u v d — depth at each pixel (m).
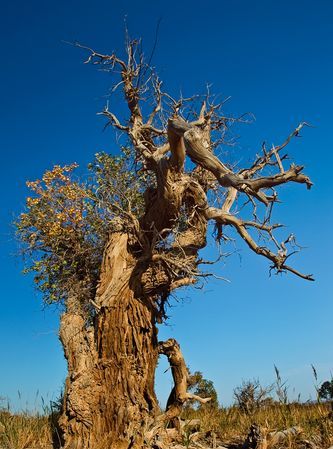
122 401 10.38
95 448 10.02
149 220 11.58
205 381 15.62
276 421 11.34
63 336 11.30
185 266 11.21
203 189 12.39
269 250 11.58
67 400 10.48
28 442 10.98
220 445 10.73
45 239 13.22
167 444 10.56
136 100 12.65
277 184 8.27
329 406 11.68
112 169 13.34
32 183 13.48
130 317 10.96
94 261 12.98
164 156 11.12
